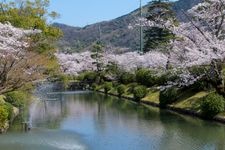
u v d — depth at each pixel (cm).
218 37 2591
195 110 2845
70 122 2889
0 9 3231
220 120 2472
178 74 3014
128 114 3256
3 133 2370
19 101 3341
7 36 2172
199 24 2639
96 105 4138
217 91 2645
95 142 2119
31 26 3150
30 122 2838
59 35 3519
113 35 14450
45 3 3412
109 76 6312
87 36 17588
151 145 1997
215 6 2527
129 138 2198
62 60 7131
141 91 4191
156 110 3406
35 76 2495
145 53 5359
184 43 2744
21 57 2275
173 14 4991
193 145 1958
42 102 4503
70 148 1973
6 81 2247
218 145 1938
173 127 2491
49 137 2262
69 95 5653
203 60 2486
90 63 7738
